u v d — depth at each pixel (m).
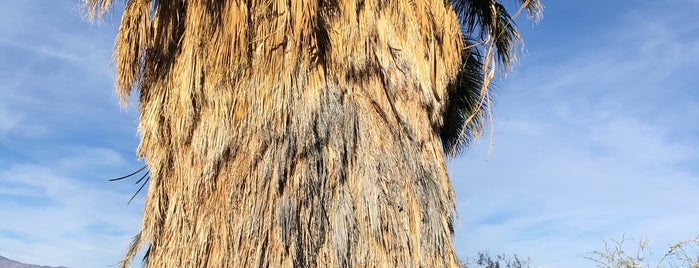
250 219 4.59
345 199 4.67
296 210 4.57
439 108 5.52
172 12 5.32
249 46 4.99
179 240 4.82
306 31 4.89
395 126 5.06
